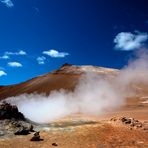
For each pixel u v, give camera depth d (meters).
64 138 34.41
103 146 31.81
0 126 36.72
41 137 34.78
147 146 31.98
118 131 37.03
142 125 39.84
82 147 31.48
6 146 31.59
